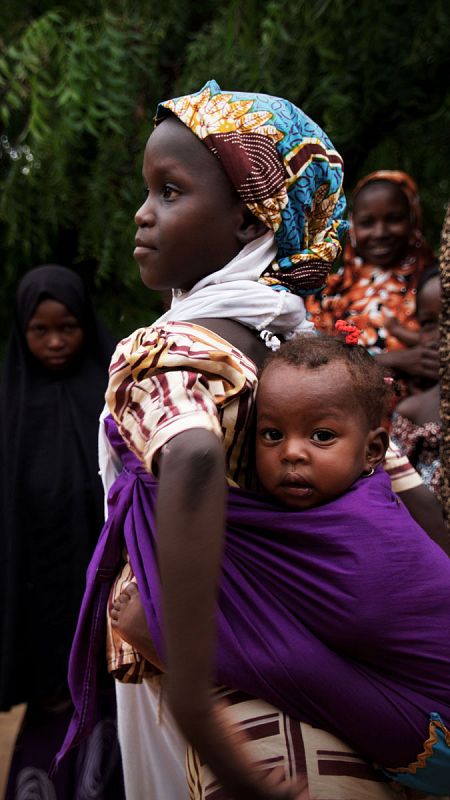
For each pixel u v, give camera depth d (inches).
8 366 152.2
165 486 54.2
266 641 62.2
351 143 206.8
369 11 185.8
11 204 196.7
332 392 63.2
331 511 63.5
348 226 80.8
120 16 198.1
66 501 140.9
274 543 64.0
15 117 203.5
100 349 155.8
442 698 63.4
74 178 206.2
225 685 63.7
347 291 179.5
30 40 182.2
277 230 72.3
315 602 62.5
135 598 65.9
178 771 77.0
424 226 231.3
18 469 142.2
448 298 89.6
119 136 193.9
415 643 62.4
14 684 135.4
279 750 62.2
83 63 179.9
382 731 62.8
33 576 138.4
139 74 197.5
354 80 190.9
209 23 207.0
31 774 134.0
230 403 63.6
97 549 72.9
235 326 70.5
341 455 63.6
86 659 73.8
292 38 183.0
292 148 72.5
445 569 64.5
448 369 89.7
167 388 59.4
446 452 89.8
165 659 56.6
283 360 64.9
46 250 204.8
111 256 200.1
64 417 147.7
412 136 217.0
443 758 63.5
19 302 152.1
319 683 61.8
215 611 53.7
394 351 160.7
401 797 68.6
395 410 138.8
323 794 62.1
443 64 197.5
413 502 79.9
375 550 62.6
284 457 63.4
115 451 73.1
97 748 132.9
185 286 74.2
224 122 70.5
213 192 70.8
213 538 53.4
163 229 71.1
